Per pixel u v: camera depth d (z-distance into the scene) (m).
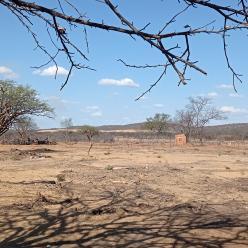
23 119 46.31
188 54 3.37
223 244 8.79
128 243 8.82
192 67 3.30
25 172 22.06
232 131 100.00
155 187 16.95
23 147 49.06
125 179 19.38
